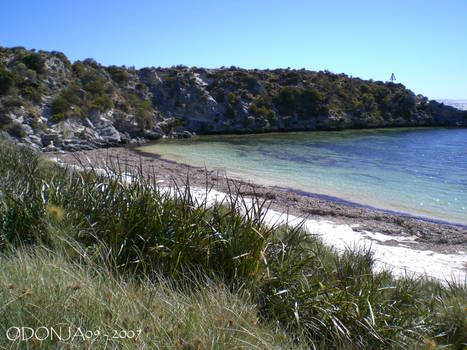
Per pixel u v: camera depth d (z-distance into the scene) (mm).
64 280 2715
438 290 5281
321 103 61938
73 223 4102
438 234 11008
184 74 60812
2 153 8273
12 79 34719
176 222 4039
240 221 4082
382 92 71062
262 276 3684
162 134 45812
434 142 42250
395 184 19109
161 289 3061
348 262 4531
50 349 2037
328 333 3334
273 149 34156
